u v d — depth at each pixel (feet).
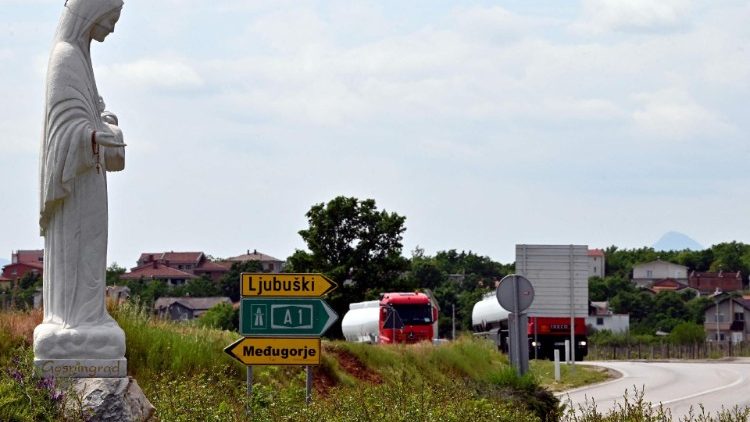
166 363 98.68
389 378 129.49
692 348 351.05
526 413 98.17
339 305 326.65
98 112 58.13
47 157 56.49
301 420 73.82
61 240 57.00
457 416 81.51
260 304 81.82
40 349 56.29
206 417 69.56
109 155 58.08
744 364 253.85
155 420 58.85
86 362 56.34
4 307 99.76
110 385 56.03
